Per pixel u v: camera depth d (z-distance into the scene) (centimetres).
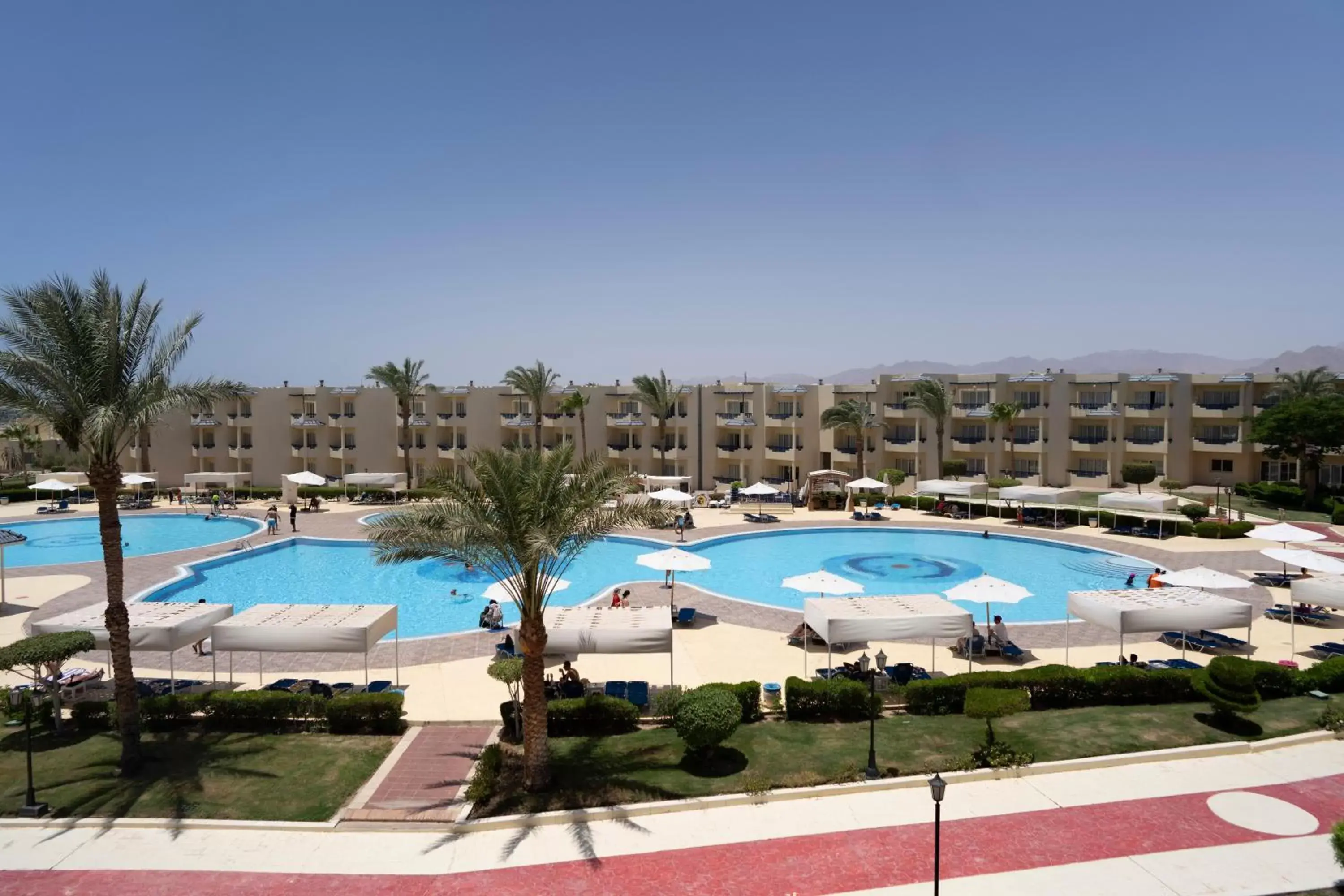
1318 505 5119
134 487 6675
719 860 1345
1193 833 1394
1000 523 5009
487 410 7038
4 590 3003
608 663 2327
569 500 1591
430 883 1298
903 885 1261
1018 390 6550
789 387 6869
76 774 1672
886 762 1672
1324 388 5828
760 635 2612
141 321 1791
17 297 1678
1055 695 2000
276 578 3700
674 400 6512
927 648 2481
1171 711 1920
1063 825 1429
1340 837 1117
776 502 6041
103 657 2377
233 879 1312
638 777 1630
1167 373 6325
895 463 6650
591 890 1270
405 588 3503
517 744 1814
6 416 1689
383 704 1855
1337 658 2084
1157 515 4803
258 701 1891
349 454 7031
